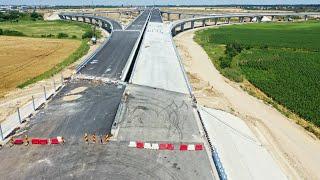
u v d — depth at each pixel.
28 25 187.00
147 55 83.00
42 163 35.75
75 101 52.59
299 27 186.00
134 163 35.94
